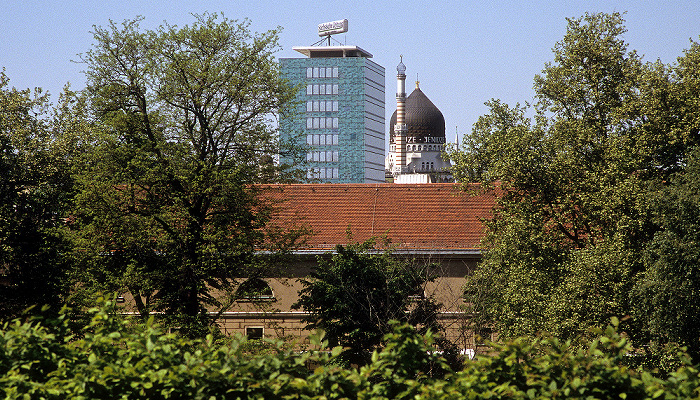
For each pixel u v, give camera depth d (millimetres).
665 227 32969
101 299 11688
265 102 43438
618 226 35000
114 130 40938
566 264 35156
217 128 42188
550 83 48125
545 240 38094
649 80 41781
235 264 40906
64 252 41656
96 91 42625
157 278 39969
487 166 51781
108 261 41031
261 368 10477
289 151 45875
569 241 40031
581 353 10195
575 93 46406
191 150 41844
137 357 10719
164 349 10625
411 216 57281
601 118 45875
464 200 58219
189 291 39969
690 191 32125
